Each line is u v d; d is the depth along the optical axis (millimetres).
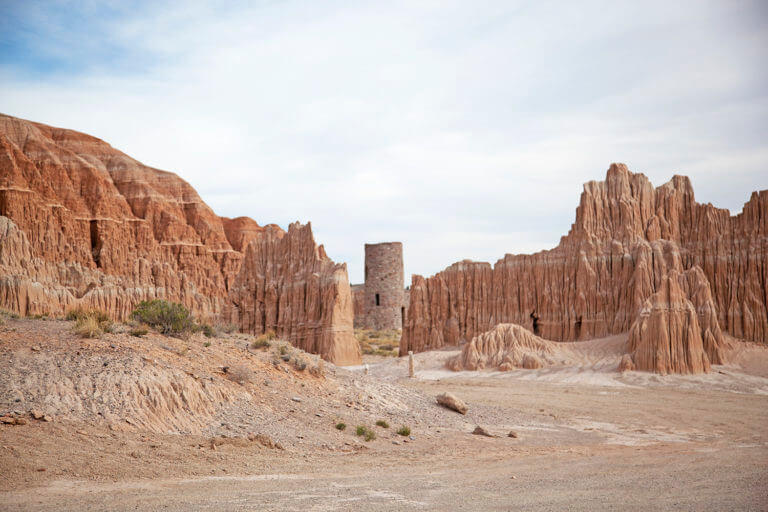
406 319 83188
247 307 86188
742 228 65062
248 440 19844
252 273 87812
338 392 29484
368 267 125812
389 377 60938
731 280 63469
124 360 20969
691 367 52469
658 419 34562
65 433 16203
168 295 156625
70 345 21578
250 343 32469
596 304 67062
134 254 171875
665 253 65625
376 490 13609
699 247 66750
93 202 174375
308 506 11648
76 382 18906
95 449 15688
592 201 70625
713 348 55469
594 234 69812
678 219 69500
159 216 197375
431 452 22141
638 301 63094
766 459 18953
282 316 82312
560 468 17703
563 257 70938
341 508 11516
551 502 12023
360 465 18469
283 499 12320
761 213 64125
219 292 187375
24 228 141125
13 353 20094
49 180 167750
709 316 57031
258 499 12289
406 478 15656
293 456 19344
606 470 16906
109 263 161750
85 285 136125
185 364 23891
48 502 11469
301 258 84188
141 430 18109
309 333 75750
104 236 167125
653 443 26375
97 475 14023
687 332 53656
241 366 26016
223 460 17156
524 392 46719
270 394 25484
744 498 11828
